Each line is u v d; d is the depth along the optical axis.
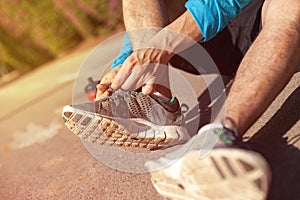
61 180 2.32
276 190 1.47
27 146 3.13
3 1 5.40
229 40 2.21
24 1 5.39
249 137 1.86
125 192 1.91
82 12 5.41
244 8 2.13
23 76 5.38
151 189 1.85
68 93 3.97
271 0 1.82
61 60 5.30
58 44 5.54
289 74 1.64
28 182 2.49
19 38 5.50
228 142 1.36
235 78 1.65
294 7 1.73
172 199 1.45
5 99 4.64
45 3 5.41
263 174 1.23
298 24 1.70
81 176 2.24
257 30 2.16
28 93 4.55
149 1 1.97
